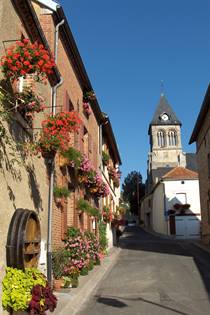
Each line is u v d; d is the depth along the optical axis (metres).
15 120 8.44
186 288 11.88
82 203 15.51
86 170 15.68
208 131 27.11
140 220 84.88
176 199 47.00
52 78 12.11
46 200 10.95
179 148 91.81
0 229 7.41
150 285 12.48
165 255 22.09
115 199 36.06
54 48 12.88
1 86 7.66
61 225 12.98
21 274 7.60
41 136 9.90
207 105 25.80
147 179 88.62
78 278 13.32
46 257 10.88
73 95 15.66
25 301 7.20
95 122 22.06
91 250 16.39
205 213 29.84
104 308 9.41
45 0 12.78
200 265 17.31
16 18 8.91
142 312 8.94
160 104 96.00
